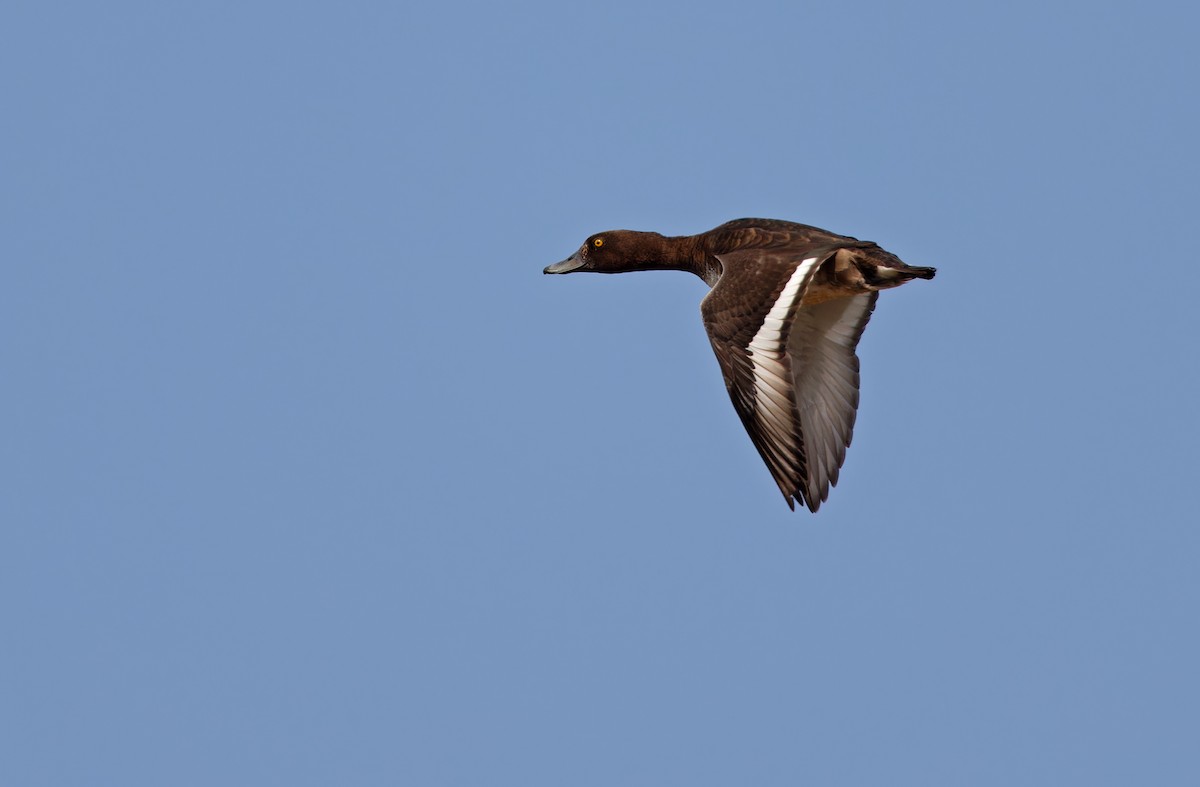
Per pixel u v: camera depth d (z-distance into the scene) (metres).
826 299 16.05
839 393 16.03
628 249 18.55
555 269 18.89
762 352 14.08
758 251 15.12
